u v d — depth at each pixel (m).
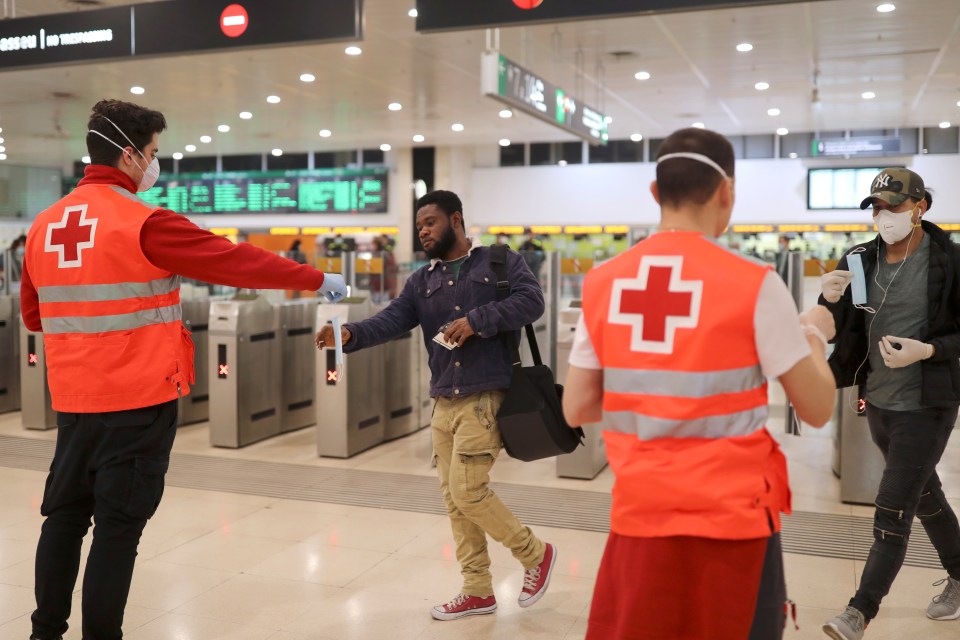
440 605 3.16
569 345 5.75
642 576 1.53
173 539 3.96
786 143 18.08
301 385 7.02
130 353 2.36
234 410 6.15
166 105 14.12
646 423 1.53
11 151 20.16
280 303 6.82
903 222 2.69
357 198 20.64
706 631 1.51
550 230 19.64
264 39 4.57
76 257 2.37
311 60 10.85
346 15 4.43
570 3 4.12
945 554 3.05
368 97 13.45
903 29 9.30
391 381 6.54
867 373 2.89
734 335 1.49
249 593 3.29
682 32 9.48
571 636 2.91
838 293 2.48
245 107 14.34
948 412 2.75
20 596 3.23
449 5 4.33
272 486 5.02
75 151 20.19
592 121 10.34
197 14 4.70
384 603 3.20
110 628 2.36
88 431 2.38
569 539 4.00
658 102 14.09
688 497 1.49
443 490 3.10
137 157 2.51
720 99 13.78
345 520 4.30
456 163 19.97
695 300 1.51
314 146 19.70
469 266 3.02
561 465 5.26
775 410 7.51
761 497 1.51
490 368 2.92
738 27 9.26
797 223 18.06
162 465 2.44
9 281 8.03
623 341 1.57
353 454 5.94
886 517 2.73
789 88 12.77
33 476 5.18
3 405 7.62
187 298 7.12
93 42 4.89
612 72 11.65
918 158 17.25
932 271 2.71
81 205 2.42
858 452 4.61
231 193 21.44
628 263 1.61
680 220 1.61
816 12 8.64
